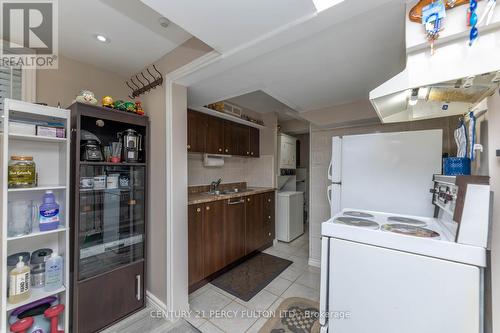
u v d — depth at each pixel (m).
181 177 1.84
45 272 1.45
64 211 1.53
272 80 1.85
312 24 1.10
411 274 0.95
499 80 0.84
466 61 0.83
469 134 1.13
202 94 2.14
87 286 1.58
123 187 1.90
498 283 0.81
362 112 2.39
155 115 1.92
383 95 1.03
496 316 0.81
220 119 3.04
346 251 1.13
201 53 1.53
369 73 1.73
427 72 0.91
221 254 2.58
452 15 0.84
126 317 1.78
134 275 1.86
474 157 1.09
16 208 1.39
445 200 1.15
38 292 1.40
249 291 2.23
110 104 1.74
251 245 3.10
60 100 1.76
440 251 0.89
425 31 0.90
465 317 0.84
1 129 1.40
